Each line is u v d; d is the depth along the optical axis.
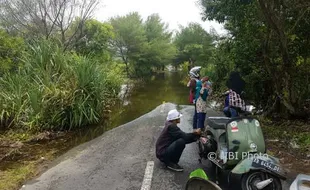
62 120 8.63
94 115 9.25
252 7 7.68
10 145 7.17
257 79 9.06
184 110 11.29
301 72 7.66
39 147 7.14
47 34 15.17
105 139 7.57
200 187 3.59
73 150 6.77
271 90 9.13
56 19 15.90
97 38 18.44
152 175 5.08
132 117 10.55
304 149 6.15
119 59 31.41
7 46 10.90
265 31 7.61
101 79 10.13
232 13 8.80
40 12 15.62
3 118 8.65
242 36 8.41
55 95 8.72
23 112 8.73
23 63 10.80
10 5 15.38
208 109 11.27
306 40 7.52
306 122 8.04
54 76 9.62
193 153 6.17
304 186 3.28
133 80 28.19
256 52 8.14
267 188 4.01
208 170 5.25
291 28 7.32
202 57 33.25
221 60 14.49
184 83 25.66
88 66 9.64
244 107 6.22
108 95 12.94
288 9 6.87
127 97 16.30
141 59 31.89
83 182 4.91
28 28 15.76
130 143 7.09
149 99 15.37
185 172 5.19
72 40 17.75
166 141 5.39
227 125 4.40
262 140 4.39
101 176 5.14
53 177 5.17
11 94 9.02
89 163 5.82
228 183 4.54
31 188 4.73
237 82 6.33
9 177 5.24
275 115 8.84
